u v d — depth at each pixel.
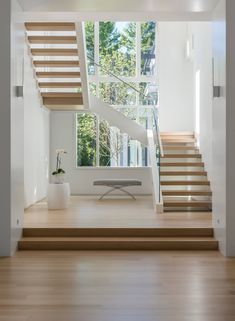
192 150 12.79
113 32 14.97
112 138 14.56
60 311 4.21
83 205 11.16
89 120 14.53
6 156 6.50
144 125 14.82
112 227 7.48
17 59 6.89
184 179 13.63
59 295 4.70
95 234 7.41
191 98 14.47
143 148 14.55
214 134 7.33
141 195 14.02
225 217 6.56
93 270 5.75
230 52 6.50
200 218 8.69
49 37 10.09
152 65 14.95
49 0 6.85
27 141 10.65
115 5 7.13
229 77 6.51
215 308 4.30
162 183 10.68
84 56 10.46
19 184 7.10
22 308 4.29
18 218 7.04
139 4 7.00
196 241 7.08
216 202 7.21
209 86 11.14
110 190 12.98
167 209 10.22
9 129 6.48
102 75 14.89
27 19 7.99
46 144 13.49
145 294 4.75
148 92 14.85
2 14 6.48
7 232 6.54
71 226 7.60
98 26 14.88
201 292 4.82
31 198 11.16
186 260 6.33
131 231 7.41
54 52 10.52
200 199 11.71
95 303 4.45
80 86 11.56
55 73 11.12
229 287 5.00
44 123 13.06
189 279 5.33
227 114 6.52
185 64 14.54
